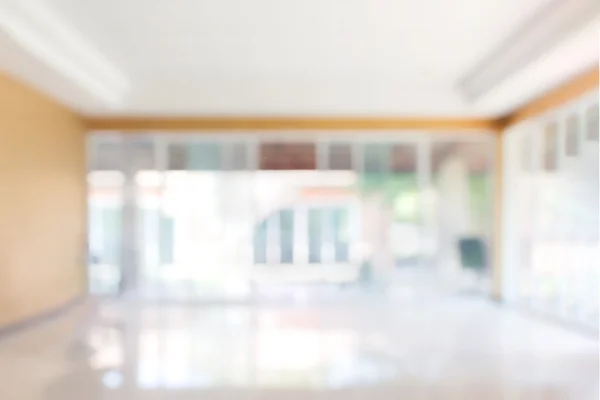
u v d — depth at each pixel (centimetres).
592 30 400
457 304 775
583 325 584
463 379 417
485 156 812
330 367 450
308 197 814
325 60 592
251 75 666
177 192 810
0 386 398
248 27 481
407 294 821
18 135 584
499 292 802
